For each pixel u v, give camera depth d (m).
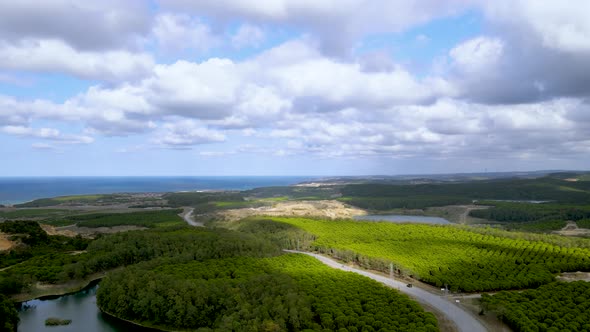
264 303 151.38
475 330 142.88
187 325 160.75
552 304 152.75
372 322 136.88
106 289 182.50
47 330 162.25
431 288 195.25
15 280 193.38
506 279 191.25
